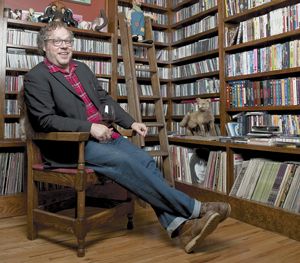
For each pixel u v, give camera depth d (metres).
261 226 1.88
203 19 2.91
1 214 2.11
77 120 1.56
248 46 2.43
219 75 2.64
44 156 1.70
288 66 2.11
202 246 1.60
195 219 1.48
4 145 2.10
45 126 1.56
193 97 3.02
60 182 1.56
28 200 1.71
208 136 2.53
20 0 2.72
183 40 3.15
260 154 2.29
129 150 1.68
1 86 2.39
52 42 1.68
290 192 1.80
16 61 2.47
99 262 1.42
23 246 1.61
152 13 3.26
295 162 1.88
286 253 1.51
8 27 2.53
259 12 2.38
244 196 2.05
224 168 2.25
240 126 2.43
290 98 2.11
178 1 3.22
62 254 1.51
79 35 2.83
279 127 2.10
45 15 2.58
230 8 2.55
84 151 1.55
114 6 2.92
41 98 1.60
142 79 3.13
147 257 1.47
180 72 3.22
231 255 1.49
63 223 1.54
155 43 3.22
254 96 2.35
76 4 2.98
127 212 1.83
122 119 1.88
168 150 2.54
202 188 2.36
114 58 2.88
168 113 3.32
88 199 1.97
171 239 1.70
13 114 2.46
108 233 1.79
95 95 1.84
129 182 1.54
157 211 1.57
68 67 1.79
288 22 2.11
